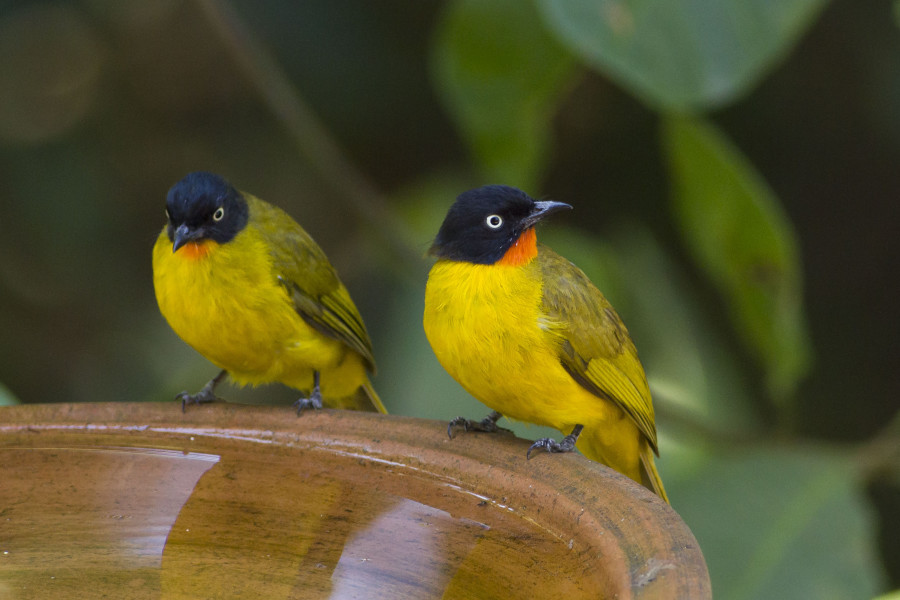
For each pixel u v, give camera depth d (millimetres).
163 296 8438
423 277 12664
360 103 15586
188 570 5691
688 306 13969
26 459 6965
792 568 9500
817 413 14742
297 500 6410
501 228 7441
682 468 11391
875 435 14484
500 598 5309
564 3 9141
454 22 11109
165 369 16500
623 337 7891
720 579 9547
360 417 7145
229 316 8367
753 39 9383
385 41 15320
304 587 5512
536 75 11375
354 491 6500
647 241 13203
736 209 10406
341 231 16938
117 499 6469
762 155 14461
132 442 7191
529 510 6012
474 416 11117
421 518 6145
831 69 13734
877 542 12688
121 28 17672
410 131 15883
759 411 14688
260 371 8836
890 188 14305
